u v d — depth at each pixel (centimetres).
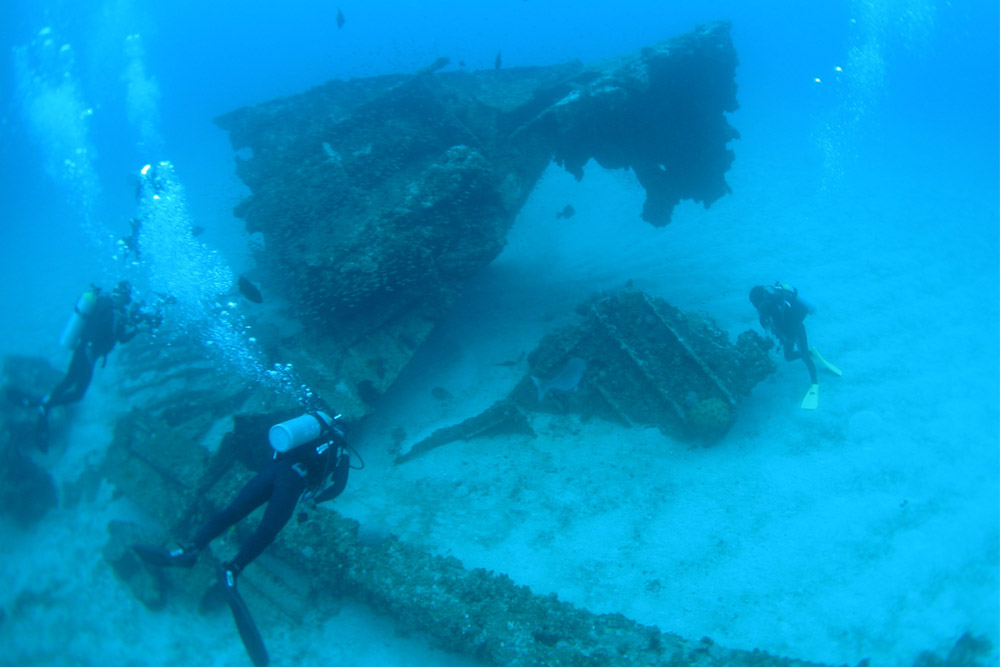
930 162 2047
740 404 849
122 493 808
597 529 677
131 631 648
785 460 747
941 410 823
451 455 796
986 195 1673
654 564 632
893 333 1004
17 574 744
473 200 886
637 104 985
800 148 2306
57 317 1525
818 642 549
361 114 986
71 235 2362
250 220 947
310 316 860
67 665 630
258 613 630
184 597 668
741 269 1249
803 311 810
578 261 1332
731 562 627
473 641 510
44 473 866
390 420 873
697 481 726
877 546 634
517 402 866
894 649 540
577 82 944
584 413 834
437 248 846
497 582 571
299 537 612
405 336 836
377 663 574
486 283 1228
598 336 866
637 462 759
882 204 1603
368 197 867
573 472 752
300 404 760
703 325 847
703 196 1169
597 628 518
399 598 546
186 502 678
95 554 745
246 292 642
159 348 1112
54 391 747
